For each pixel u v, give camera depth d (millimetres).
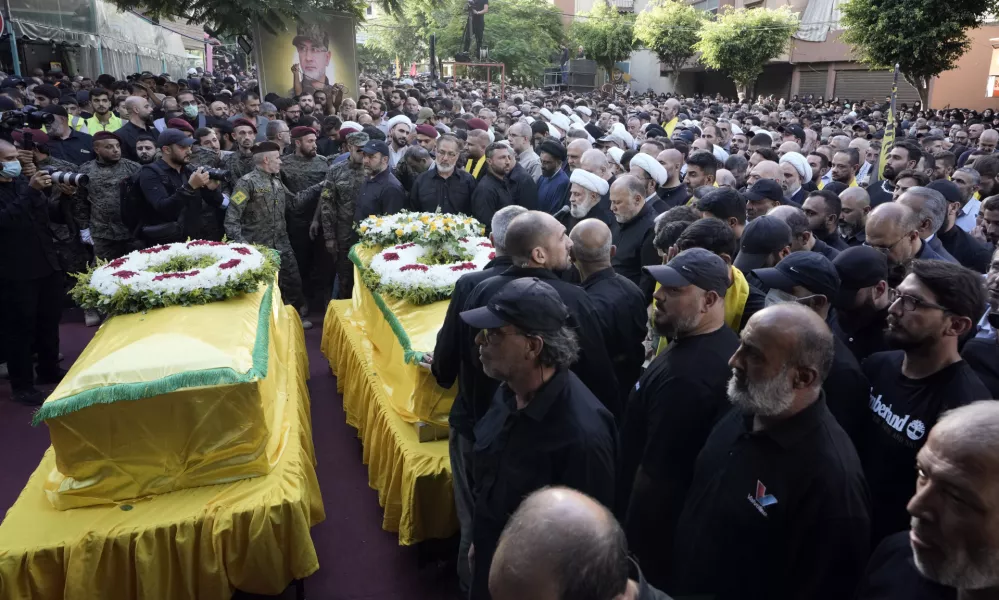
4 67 14352
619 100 24688
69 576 2672
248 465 3053
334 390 5637
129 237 6426
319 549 3619
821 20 29984
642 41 36500
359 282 5332
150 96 10773
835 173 6395
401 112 11367
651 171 5348
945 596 1492
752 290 3152
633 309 3240
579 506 1161
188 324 3285
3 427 4766
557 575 1073
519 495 2152
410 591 3326
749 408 1935
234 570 2902
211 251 4117
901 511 2281
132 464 2920
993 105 25141
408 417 3613
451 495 3318
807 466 1870
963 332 2199
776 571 1937
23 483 4129
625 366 3266
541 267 2885
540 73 34188
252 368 3018
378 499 4078
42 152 5703
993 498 1265
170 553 2795
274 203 6324
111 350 3031
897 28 17750
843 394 2428
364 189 6250
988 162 5836
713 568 2006
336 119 8547
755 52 28938
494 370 2160
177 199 5090
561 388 2178
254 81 18844
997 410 1343
